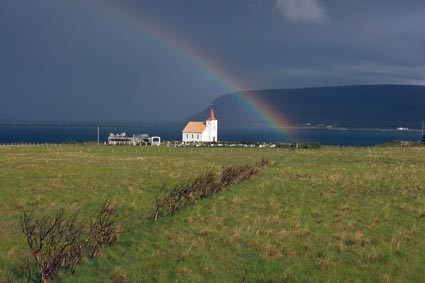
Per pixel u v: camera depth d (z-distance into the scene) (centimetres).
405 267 1254
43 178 3139
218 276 1188
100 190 2645
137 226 1736
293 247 1439
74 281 1145
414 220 1833
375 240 1522
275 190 2653
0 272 1209
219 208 2081
